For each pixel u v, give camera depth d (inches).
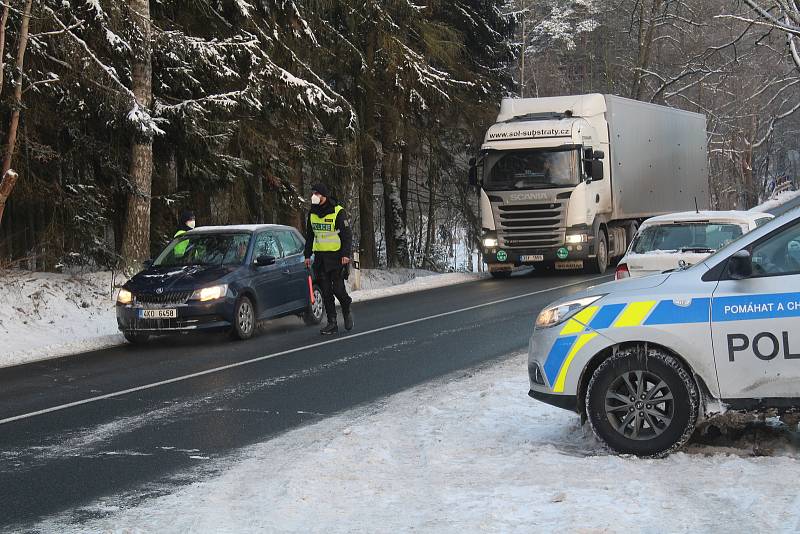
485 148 1080.8
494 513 235.8
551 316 314.5
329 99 1021.2
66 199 896.3
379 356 531.5
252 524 238.5
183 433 355.9
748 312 287.3
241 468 300.2
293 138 1104.8
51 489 283.4
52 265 913.5
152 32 893.2
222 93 959.0
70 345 628.4
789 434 316.5
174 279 613.9
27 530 244.5
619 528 220.2
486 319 690.2
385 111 1305.4
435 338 597.3
